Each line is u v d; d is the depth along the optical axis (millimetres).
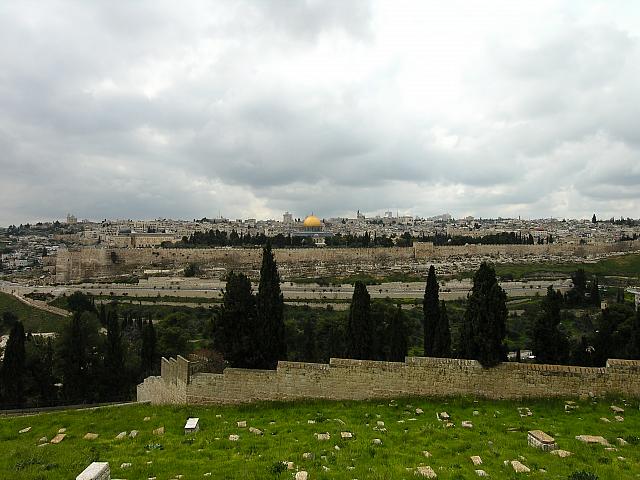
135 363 59969
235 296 32688
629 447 17953
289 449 18797
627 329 43562
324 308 107438
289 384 27516
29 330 100125
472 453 17531
